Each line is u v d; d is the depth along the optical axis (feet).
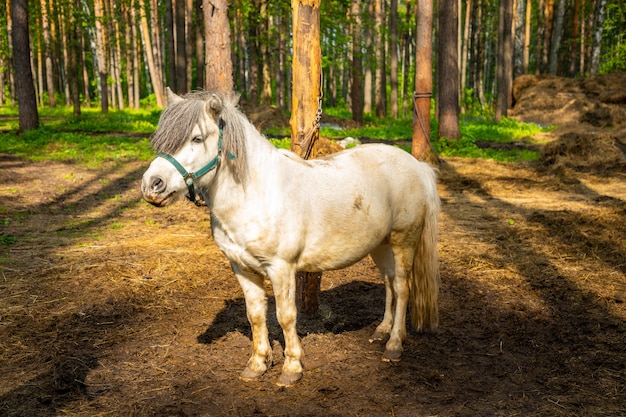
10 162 44.39
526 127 78.13
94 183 37.24
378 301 17.54
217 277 19.26
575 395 11.57
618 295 17.46
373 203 12.25
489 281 19.02
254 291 12.00
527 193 34.91
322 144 39.70
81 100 145.89
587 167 42.93
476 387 11.98
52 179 38.17
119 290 17.63
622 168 41.50
